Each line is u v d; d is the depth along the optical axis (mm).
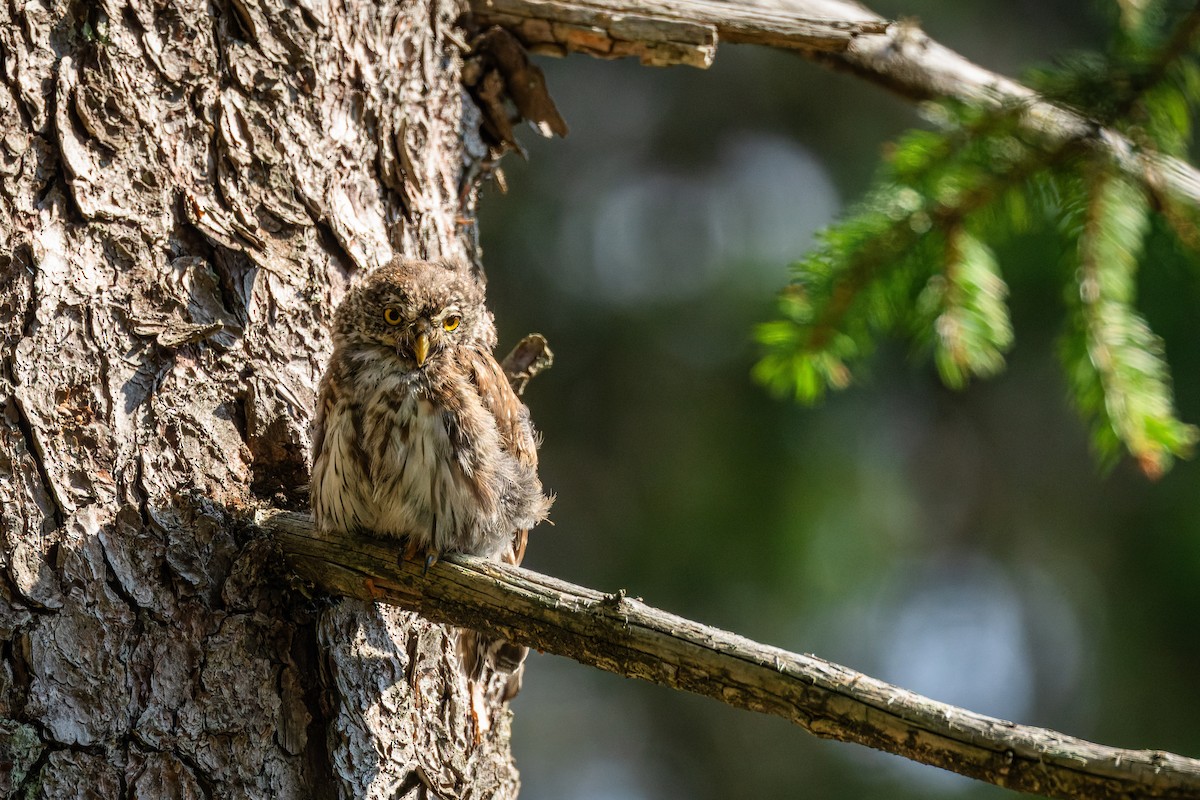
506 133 9391
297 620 7113
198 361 7199
